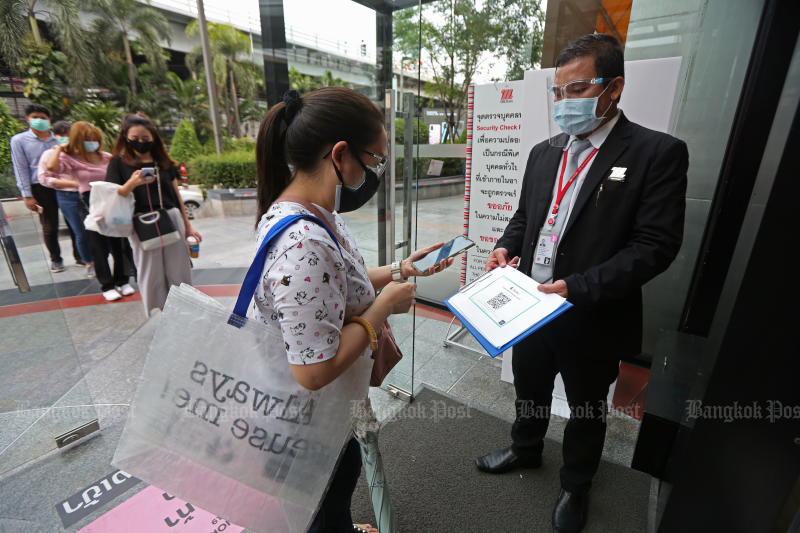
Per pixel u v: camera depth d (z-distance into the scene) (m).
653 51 2.08
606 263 1.08
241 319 0.71
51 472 1.66
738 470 0.99
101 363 2.46
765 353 0.89
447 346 2.72
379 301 0.79
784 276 0.84
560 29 2.18
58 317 1.75
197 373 0.73
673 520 1.12
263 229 0.72
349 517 1.05
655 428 1.48
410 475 1.66
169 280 2.70
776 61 1.55
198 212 7.41
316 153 0.73
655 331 2.42
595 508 1.50
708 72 1.97
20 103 5.11
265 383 0.73
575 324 1.21
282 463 0.77
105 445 1.81
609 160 1.13
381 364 0.91
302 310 0.63
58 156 3.20
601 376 1.27
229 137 16.34
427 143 2.54
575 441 1.35
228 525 1.43
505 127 2.24
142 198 2.50
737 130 1.75
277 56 2.00
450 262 1.06
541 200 1.31
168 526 1.43
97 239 3.29
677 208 1.05
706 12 1.90
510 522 1.45
